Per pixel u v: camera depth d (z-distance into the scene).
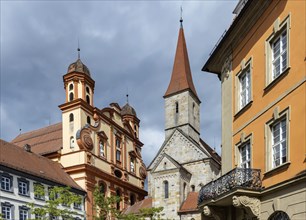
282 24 16.58
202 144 64.62
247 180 16.91
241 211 18.66
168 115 63.22
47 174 47.16
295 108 15.02
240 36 20.78
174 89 63.56
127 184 61.97
